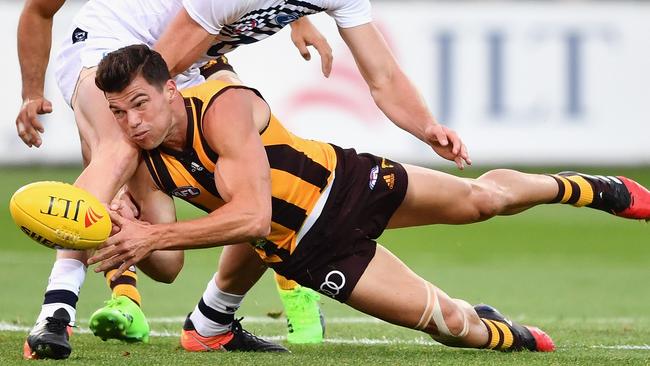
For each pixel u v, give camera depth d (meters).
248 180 15.18
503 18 54.62
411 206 17.47
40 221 14.26
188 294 29.02
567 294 30.41
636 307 27.52
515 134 54.84
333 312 25.20
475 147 54.81
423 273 35.62
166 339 19.39
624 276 35.50
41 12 18.41
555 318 24.66
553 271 36.75
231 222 14.95
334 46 53.03
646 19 55.25
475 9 54.47
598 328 22.17
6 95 53.34
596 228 50.25
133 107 14.93
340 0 18.19
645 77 55.31
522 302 28.41
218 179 15.38
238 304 17.75
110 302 18.09
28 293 28.45
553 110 55.00
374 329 21.50
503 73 54.69
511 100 54.78
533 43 54.75
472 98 54.59
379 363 15.74
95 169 15.56
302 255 16.66
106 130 16.08
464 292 30.53
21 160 53.50
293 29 20.62
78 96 16.81
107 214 14.71
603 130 55.28
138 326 18.22
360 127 53.31
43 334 15.32
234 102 15.57
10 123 53.44
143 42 17.59
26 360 15.38
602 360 16.58
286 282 19.12
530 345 17.72
